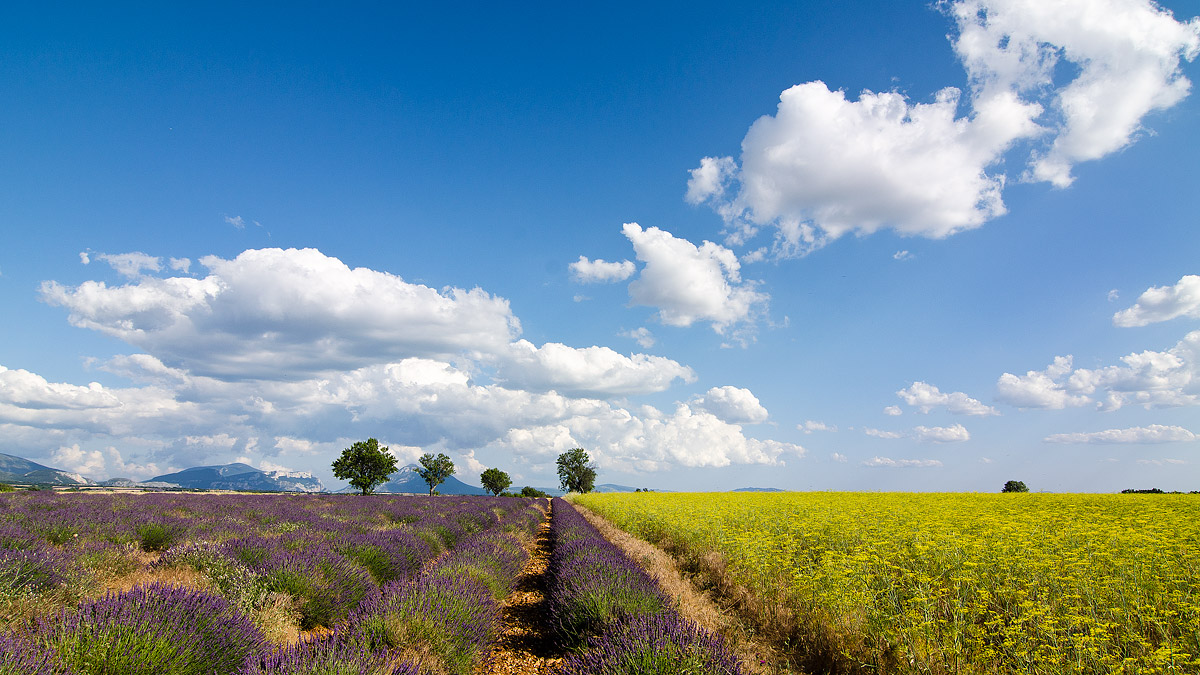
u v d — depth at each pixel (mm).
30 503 17344
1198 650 4977
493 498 47906
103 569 8055
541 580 11320
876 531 11625
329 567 7852
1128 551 7770
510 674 5930
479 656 5906
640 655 4625
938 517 14016
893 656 5656
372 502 27406
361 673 4105
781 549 10383
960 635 5539
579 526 17734
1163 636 5137
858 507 19844
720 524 14672
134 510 16062
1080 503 20609
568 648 6449
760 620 7465
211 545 9062
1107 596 6266
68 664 3838
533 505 39406
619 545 14719
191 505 20547
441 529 15648
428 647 5254
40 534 10789
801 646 6594
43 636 4242
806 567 8398
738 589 8844
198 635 4492
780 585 8227
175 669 4133
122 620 4309
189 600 4902
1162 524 10867
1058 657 4738
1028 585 6773
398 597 6047
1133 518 12789
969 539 9031
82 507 16062
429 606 5824
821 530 12883
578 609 6805
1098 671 4723
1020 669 4934
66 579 6828
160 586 5129
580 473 108438
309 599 7020
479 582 8383
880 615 6043
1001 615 5988
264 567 7383
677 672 4406
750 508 20266
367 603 5961
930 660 5246
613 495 56750
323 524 15078
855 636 6098
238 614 5344
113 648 4020
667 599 7254
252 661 4266
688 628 5273
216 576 7375
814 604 7102
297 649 4395
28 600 5883
